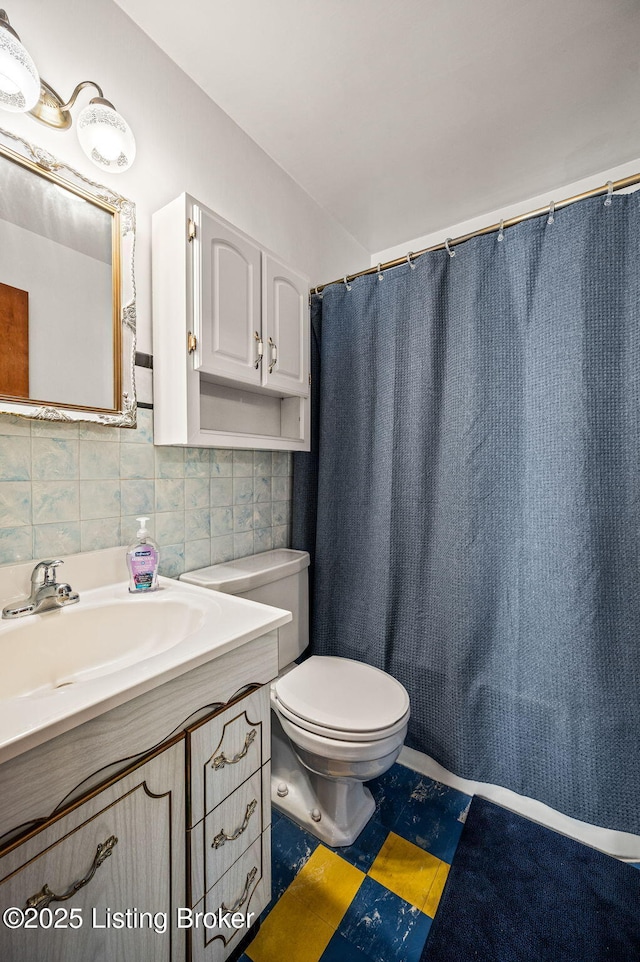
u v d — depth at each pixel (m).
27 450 0.91
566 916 0.96
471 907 0.98
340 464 1.65
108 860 0.57
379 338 1.56
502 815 1.25
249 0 1.04
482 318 1.31
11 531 0.88
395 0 1.04
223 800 0.76
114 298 1.04
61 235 0.94
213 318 1.13
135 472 1.13
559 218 1.19
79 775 0.53
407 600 1.47
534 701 1.23
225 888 0.78
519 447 1.28
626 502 1.11
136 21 1.10
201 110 1.30
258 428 1.54
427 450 1.43
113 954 0.58
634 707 1.10
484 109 1.38
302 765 1.27
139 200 1.12
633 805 1.10
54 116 0.93
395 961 0.87
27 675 0.79
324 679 1.26
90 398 0.99
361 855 1.12
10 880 0.47
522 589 1.26
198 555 1.33
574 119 1.42
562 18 1.08
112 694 0.55
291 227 1.71
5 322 0.85
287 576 1.46
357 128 1.46
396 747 1.08
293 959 0.87
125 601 0.95
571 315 1.15
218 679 0.73
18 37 0.80
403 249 2.21
